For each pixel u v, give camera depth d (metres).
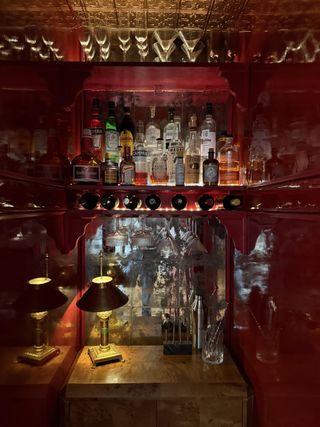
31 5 0.98
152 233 1.54
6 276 0.82
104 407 1.20
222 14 1.26
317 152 0.71
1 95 0.78
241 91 1.23
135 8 1.22
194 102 1.50
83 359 1.40
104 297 1.34
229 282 1.54
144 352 1.47
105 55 1.38
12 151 0.84
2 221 0.78
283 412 0.92
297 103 0.82
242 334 1.36
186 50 1.37
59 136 1.24
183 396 1.20
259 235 1.15
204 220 1.54
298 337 0.82
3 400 0.80
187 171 1.35
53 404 1.15
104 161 1.37
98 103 1.38
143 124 1.48
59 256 1.27
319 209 0.69
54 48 1.19
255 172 1.20
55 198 1.19
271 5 1.03
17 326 0.90
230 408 1.20
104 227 1.54
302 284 0.80
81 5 1.20
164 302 1.56
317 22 0.71
